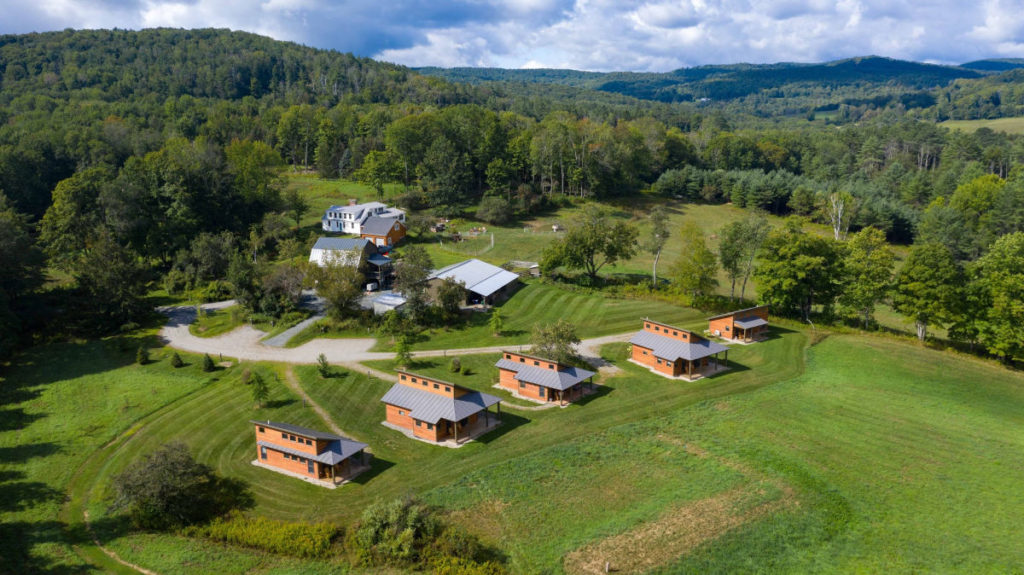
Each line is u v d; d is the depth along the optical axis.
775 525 48.88
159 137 199.12
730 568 44.28
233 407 69.75
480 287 104.19
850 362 83.12
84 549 47.41
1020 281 79.31
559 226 156.12
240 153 166.38
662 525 49.03
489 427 65.62
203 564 45.31
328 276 97.00
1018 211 150.00
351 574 44.12
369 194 180.75
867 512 50.69
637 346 83.56
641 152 198.88
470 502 52.38
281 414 67.81
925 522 49.50
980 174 189.12
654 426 65.50
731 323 91.12
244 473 57.44
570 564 44.94
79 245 122.06
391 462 59.12
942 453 60.19
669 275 123.62
